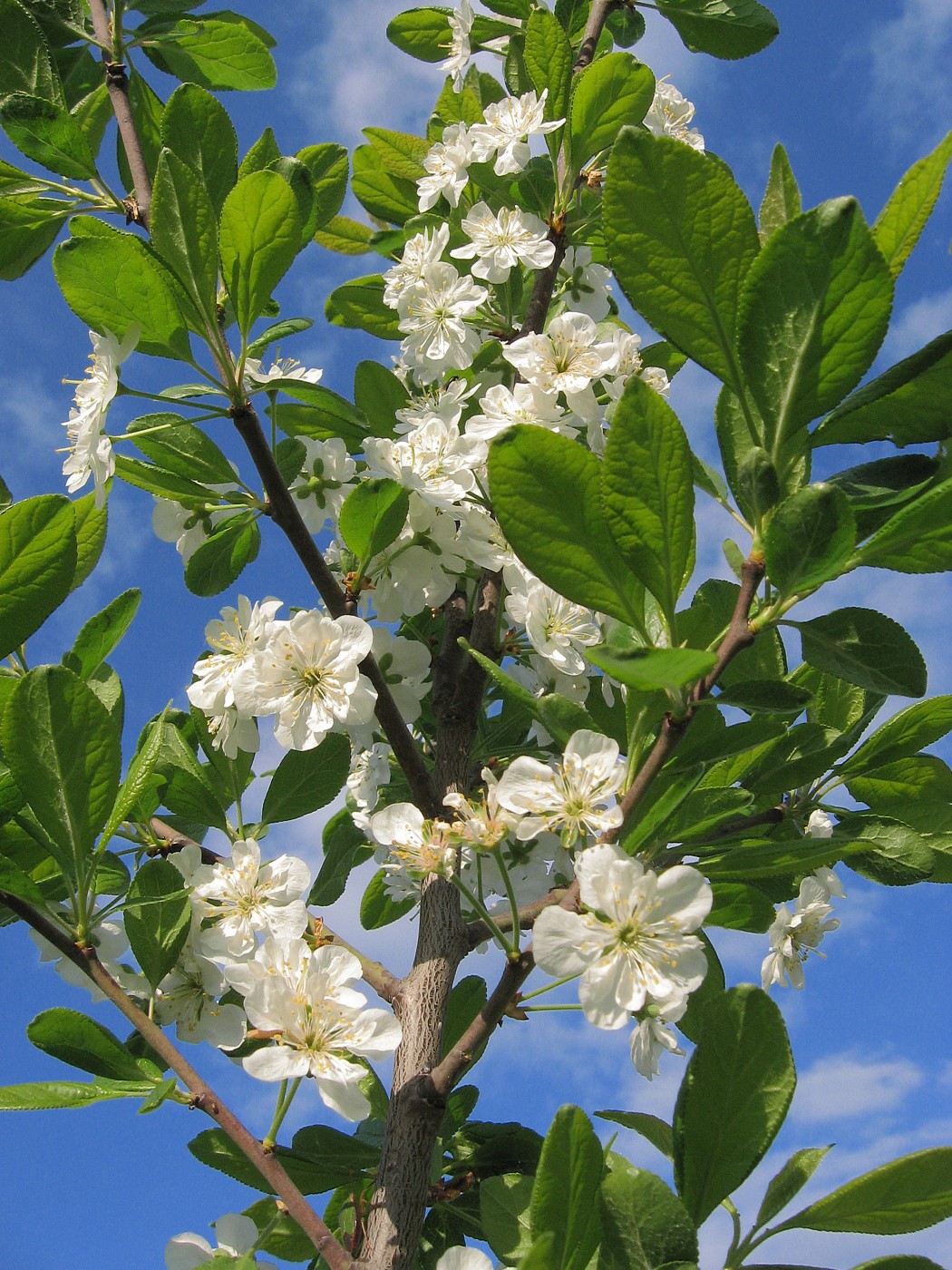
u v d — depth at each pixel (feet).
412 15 1.72
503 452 1.03
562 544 1.05
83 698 1.17
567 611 1.30
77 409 1.28
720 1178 1.05
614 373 1.38
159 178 1.18
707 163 1.05
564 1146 0.99
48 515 1.15
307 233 1.32
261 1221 1.27
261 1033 1.11
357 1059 1.34
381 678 1.23
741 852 1.15
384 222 1.79
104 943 1.26
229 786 1.38
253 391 1.32
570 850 1.30
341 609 1.23
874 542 1.00
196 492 1.28
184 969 1.26
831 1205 1.06
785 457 1.07
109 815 1.18
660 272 1.07
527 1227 1.11
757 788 1.31
